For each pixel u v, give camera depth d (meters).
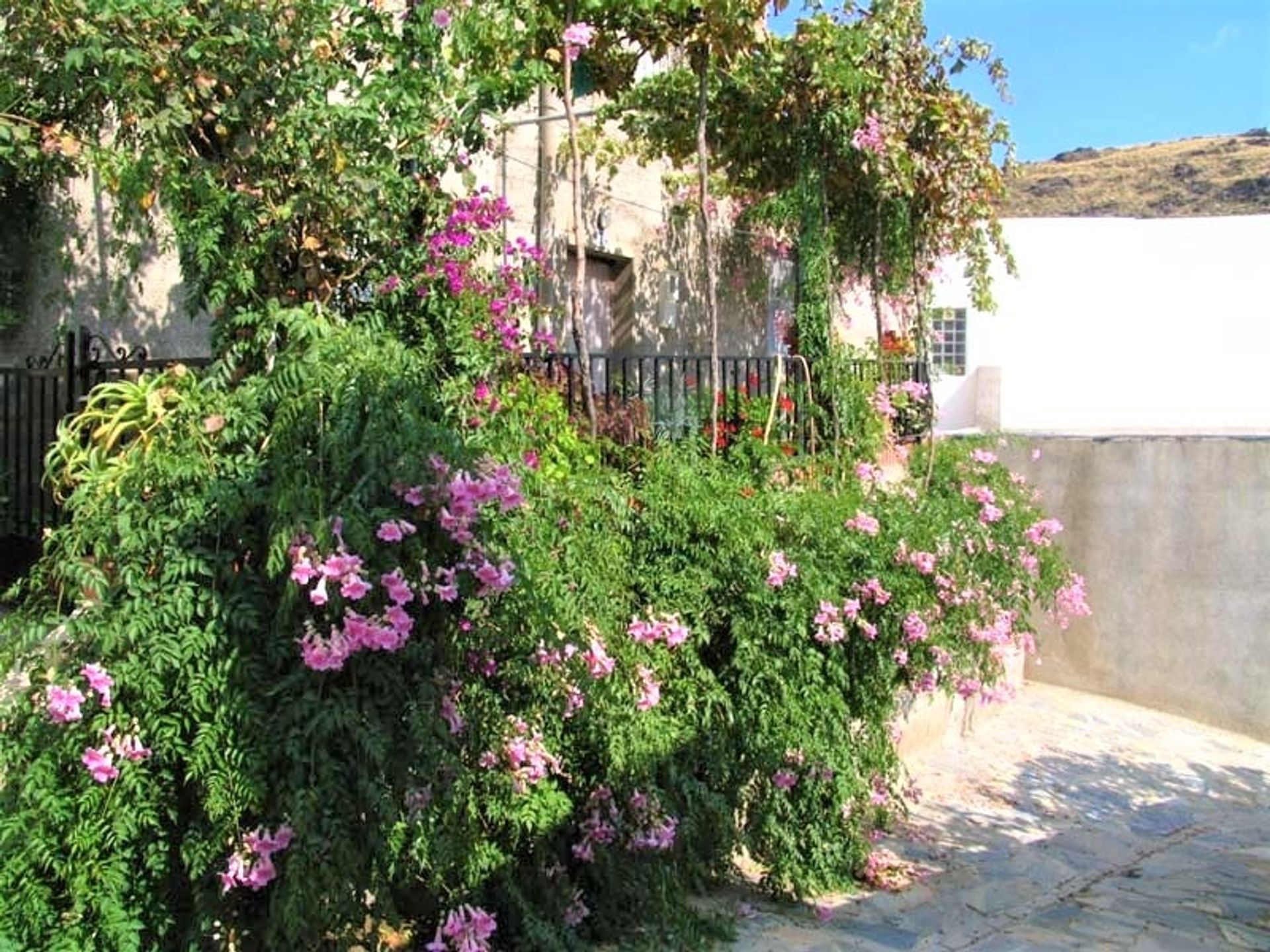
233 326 4.20
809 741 5.20
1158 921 5.94
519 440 4.36
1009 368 20.62
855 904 5.62
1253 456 10.84
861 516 6.11
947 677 6.60
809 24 6.95
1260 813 8.84
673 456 5.52
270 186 4.20
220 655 3.16
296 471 3.24
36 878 3.02
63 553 3.24
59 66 4.27
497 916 4.11
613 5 5.78
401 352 3.67
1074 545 11.72
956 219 7.98
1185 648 11.16
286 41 4.14
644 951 4.36
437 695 3.43
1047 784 8.85
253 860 3.11
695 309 11.61
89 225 6.97
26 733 3.08
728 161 8.22
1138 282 20.64
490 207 4.78
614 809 4.38
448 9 4.75
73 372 5.71
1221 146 50.47
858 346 10.07
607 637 4.26
